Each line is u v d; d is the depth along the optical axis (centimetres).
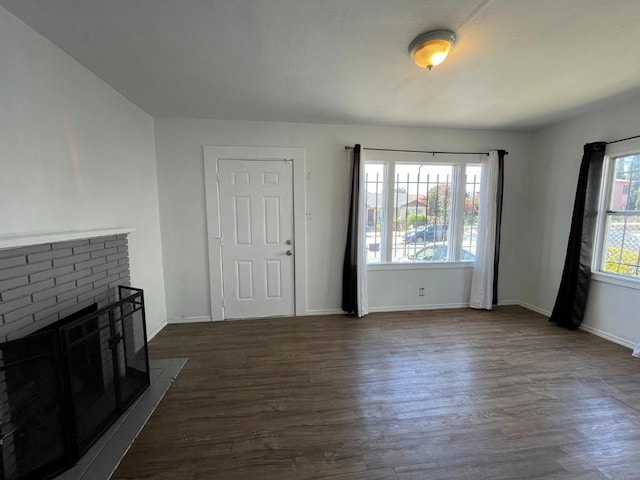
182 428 171
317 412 186
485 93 254
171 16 151
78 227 199
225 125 327
